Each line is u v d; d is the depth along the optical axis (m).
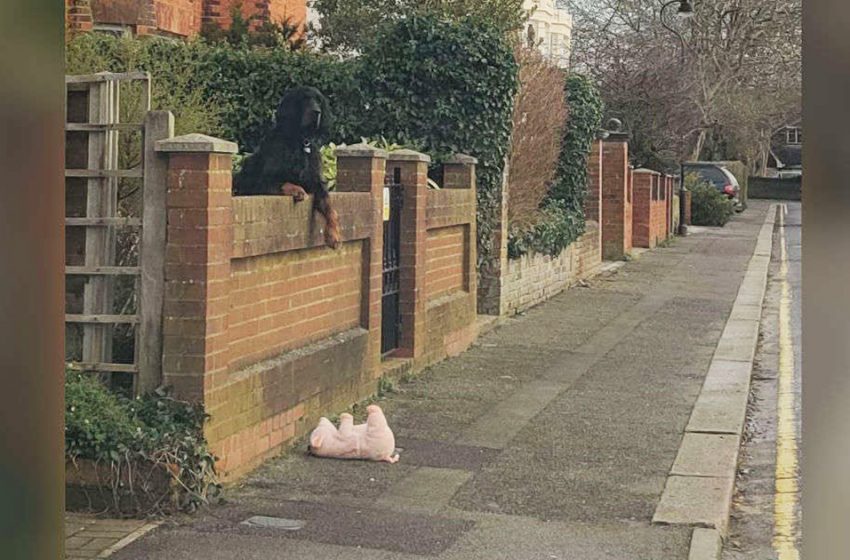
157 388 5.78
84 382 5.78
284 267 6.93
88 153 6.05
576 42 36.88
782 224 37.00
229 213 5.96
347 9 19.08
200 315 5.73
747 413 8.96
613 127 24.14
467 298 11.31
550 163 15.61
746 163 55.38
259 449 6.45
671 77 32.09
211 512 5.61
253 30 15.47
